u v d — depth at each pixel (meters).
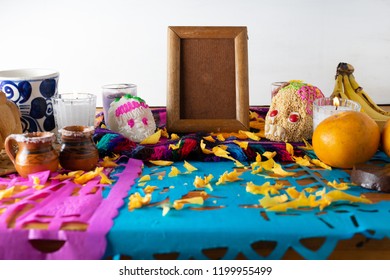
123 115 0.85
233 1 1.66
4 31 1.69
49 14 1.68
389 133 0.72
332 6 1.66
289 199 0.61
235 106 0.93
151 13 1.68
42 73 0.89
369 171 0.65
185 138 0.79
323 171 0.72
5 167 0.72
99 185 0.65
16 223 0.54
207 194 0.63
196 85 0.93
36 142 0.67
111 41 1.71
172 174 0.70
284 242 0.52
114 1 1.67
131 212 0.57
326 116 0.78
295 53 1.71
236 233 0.52
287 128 0.84
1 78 0.81
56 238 0.53
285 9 1.66
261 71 1.72
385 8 1.65
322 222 0.54
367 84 1.72
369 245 0.54
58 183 0.66
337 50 1.70
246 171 0.72
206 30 0.92
